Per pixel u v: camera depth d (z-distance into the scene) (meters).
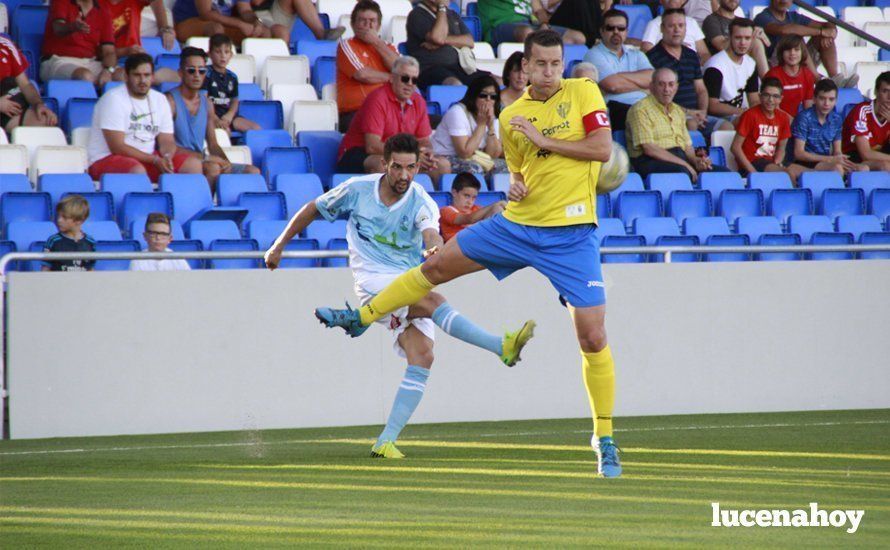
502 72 27.14
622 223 21.91
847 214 24.41
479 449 14.38
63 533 8.82
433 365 17.92
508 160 11.80
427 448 14.53
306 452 14.22
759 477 11.80
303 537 8.64
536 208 11.52
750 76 27.72
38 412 16.53
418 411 17.84
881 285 19.70
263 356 17.30
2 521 9.34
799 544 8.45
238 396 17.20
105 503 10.24
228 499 10.45
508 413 18.22
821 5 33.56
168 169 21.47
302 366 17.42
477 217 19.25
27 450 14.91
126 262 17.98
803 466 12.66
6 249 18.38
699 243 21.27
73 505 10.15
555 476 11.88
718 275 19.02
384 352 17.75
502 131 11.70
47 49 24.56
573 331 18.45
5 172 21.03
